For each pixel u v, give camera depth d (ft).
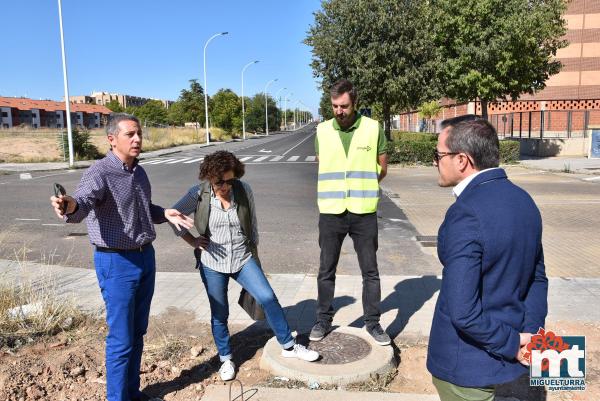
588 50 126.41
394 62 66.18
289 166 72.54
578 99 122.21
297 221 31.71
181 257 23.29
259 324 14.73
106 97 514.27
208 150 123.65
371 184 12.32
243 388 11.05
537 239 6.27
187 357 12.73
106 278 9.68
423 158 70.90
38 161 86.17
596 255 22.59
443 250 6.32
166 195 43.24
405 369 11.94
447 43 68.69
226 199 11.30
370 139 12.21
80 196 8.89
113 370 9.77
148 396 10.82
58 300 15.60
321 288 12.84
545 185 48.70
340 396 10.50
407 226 29.89
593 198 40.16
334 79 67.92
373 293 12.59
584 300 16.10
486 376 6.23
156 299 16.90
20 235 28.22
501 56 64.69
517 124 126.00
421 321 14.62
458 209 6.18
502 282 6.10
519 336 6.17
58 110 282.56
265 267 21.22
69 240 27.02
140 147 9.58
